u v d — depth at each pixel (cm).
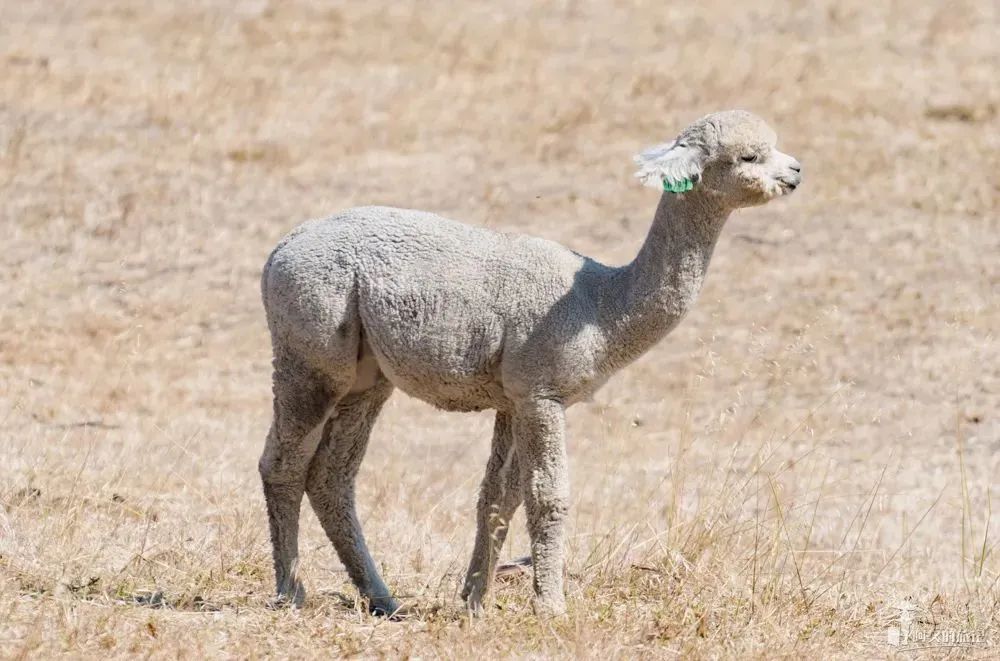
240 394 4759
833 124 6931
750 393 4856
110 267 5625
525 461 2581
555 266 2569
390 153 6719
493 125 7025
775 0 8581
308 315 2614
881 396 4806
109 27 8044
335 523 2769
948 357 5072
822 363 5041
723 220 2555
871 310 5422
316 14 8412
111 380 4716
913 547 3506
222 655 2395
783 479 4000
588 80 7500
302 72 7588
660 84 7394
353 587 2902
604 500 3750
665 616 2664
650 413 4700
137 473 3647
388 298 2578
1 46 7588
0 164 6303
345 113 7100
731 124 2503
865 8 8400
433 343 2570
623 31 8194
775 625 2641
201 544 3086
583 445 4362
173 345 5128
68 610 2516
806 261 5816
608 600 2788
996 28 8119
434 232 2619
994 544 3538
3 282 5412
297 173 6488
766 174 2506
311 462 2764
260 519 3294
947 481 4138
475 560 2709
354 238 2623
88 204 6059
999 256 5816
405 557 3144
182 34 8000
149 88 7194
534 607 2600
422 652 2458
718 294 5550
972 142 6750
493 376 2594
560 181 6500
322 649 2447
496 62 7769
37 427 4116
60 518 3103
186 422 4381
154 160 6500
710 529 3069
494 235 2633
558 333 2527
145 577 2859
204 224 6016
